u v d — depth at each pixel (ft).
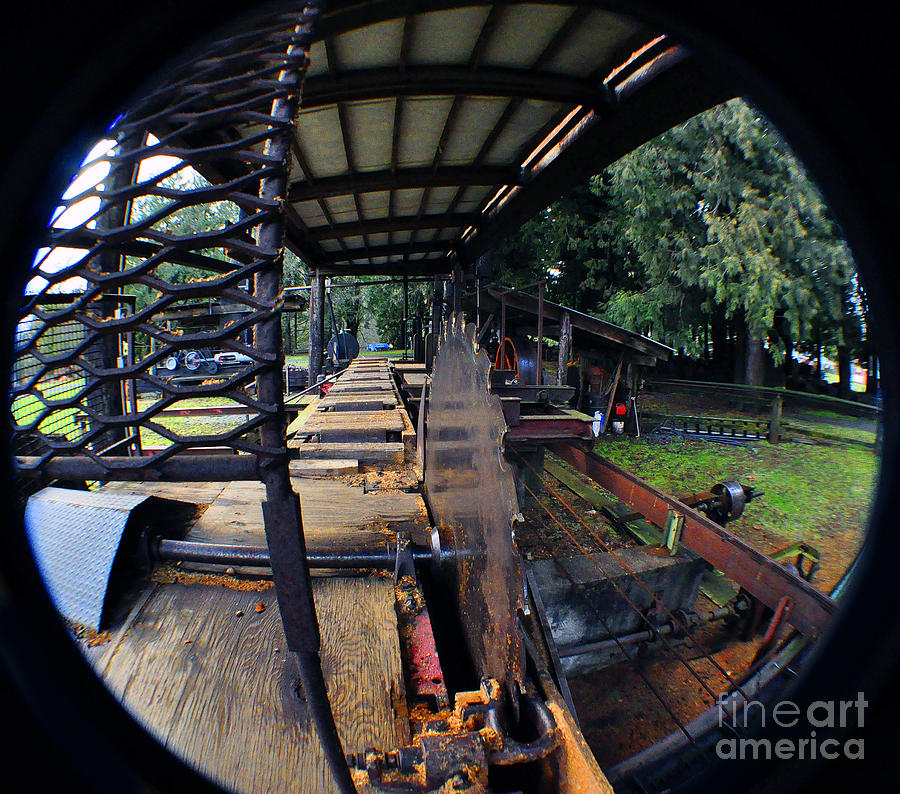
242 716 5.10
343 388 24.43
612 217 48.85
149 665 5.75
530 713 4.50
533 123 13.48
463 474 6.64
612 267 53.93
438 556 7.84
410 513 9.66
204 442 3.46
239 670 5.67
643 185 40.60
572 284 56.34
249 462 3.50
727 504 16.85
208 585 7.16
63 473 3.65
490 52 10.40
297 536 3.52
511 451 20.77
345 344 51.29
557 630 14.20
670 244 43.50
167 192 3.61
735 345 53.88
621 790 9.23
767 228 38.70
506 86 11.18
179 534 8.32
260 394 3.46
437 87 11.16
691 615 14.79
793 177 36.91
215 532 8.48
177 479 3.55
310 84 10.91
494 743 4.23
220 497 9.95
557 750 4.26
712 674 13.76
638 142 12.34
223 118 3.90
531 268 54.34
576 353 37.73
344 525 9.14
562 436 19.42
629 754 11.50
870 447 33.96
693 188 40.37
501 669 4.96
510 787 4.54
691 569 15.35
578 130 12.73
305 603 3.58
